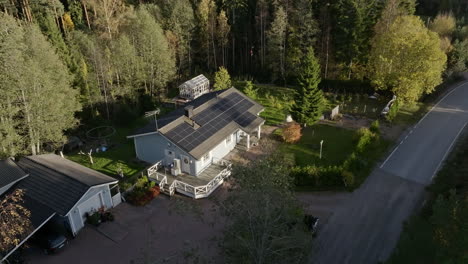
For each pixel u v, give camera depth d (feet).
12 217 64.49
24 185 81.25
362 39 165.48
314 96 122.42
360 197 89.76
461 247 49.11
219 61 203.31
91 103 139.23
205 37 194.70
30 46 107.45
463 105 150.61
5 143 98.12
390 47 142.61
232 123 110.93
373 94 162.40
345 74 175.01
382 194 90.63
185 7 185.57
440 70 140.56
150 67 160.04
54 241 72.28
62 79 113.80
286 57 180.75
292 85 181.57
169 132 97.86
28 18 170.91
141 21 155.94
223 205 56.49
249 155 110.73
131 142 124.98
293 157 106.42
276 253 49.80
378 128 125.59
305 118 124.67
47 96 106.42
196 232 78.38
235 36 196.95
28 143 108.99
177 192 93.45
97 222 80.18
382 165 104.47
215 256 70.90
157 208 87.25
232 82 189.67
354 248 73.00
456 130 126.31
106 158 112.98
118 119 138.31
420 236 66.44
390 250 71.97
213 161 104.94
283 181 55.26
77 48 150.30
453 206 54.95
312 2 177.47
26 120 105.19
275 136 123.75
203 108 111.75
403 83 137.69
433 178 96.89
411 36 137.39
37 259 71.56
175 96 173.47
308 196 90.68
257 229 50.49
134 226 80.89
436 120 135.64
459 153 108.58
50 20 145.59
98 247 74.79
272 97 156.04
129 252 73.26
